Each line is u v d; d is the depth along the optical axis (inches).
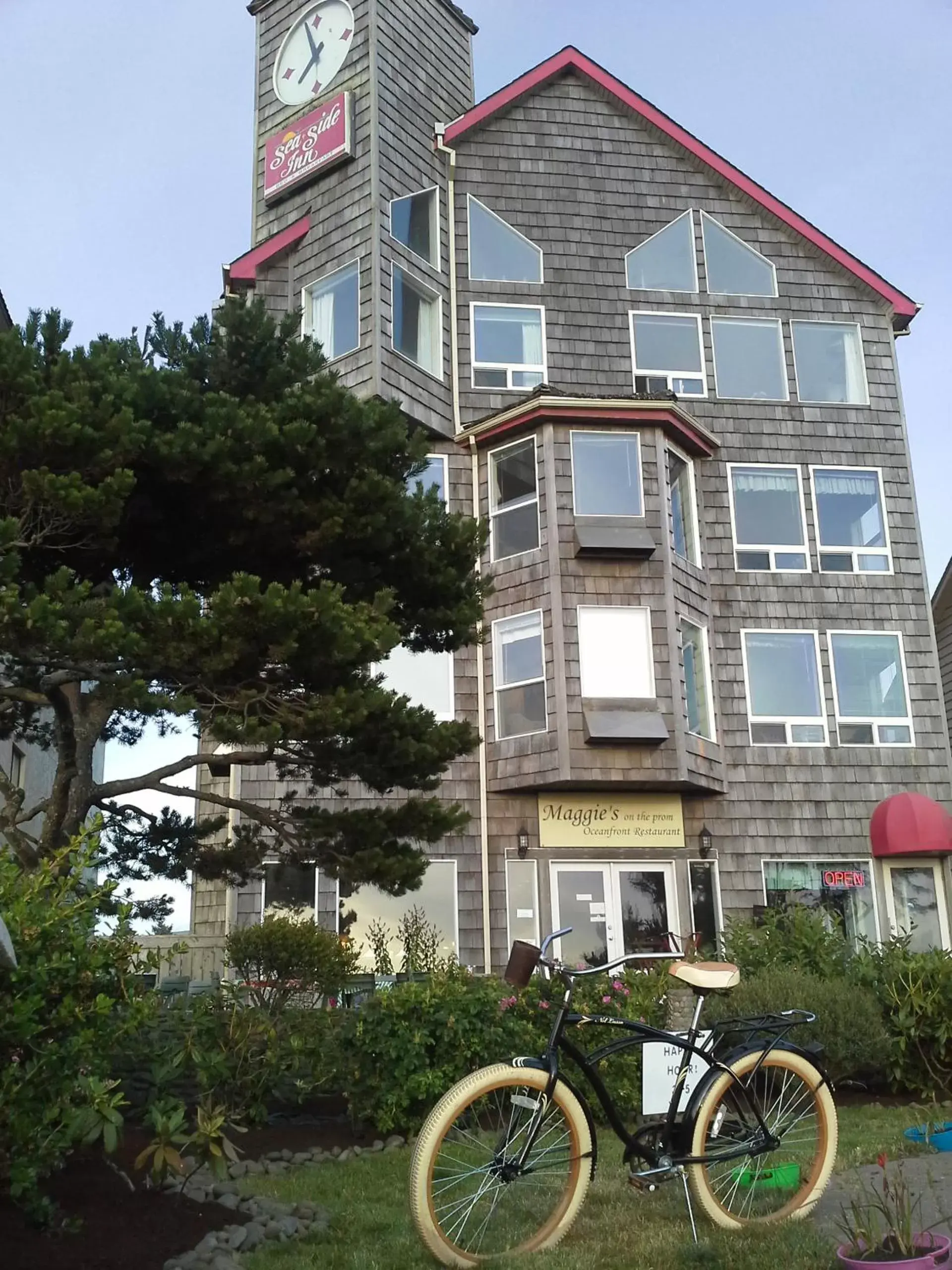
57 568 352.5
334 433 350.6
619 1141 286.2
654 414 651.5
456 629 383.9
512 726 623.8
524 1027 324.8
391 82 692.7
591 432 649.6
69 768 354.9
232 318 370.6
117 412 321.7
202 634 298.5
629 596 626.2
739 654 668.1
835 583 693.3
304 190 696.4
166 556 369.1
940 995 353.7
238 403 346.0
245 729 305.3
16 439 304.7
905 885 652.7
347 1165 278.4
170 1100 215.0
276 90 727.7
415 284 676.7
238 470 331.0
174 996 341.1
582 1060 195.2
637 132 757.9
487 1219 187.9
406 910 596.4
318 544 346.6
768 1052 203.9
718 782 634.2
